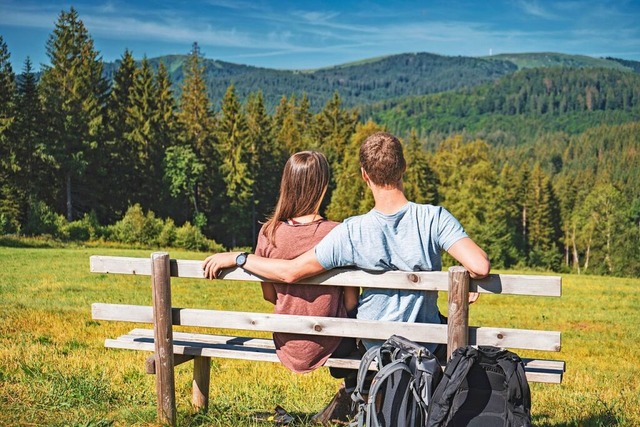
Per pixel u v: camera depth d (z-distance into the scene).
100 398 5.46
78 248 47.25
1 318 14.30
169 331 4.47
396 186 3.95
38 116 66.81
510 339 3.85
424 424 3.49
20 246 45.31
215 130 89.50
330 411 4.62
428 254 3.91
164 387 4.52
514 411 3.37
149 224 56.66
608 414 6.02
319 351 4.22
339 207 87.88
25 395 5.41
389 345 3.79
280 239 4.20
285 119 113.81
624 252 96.12
